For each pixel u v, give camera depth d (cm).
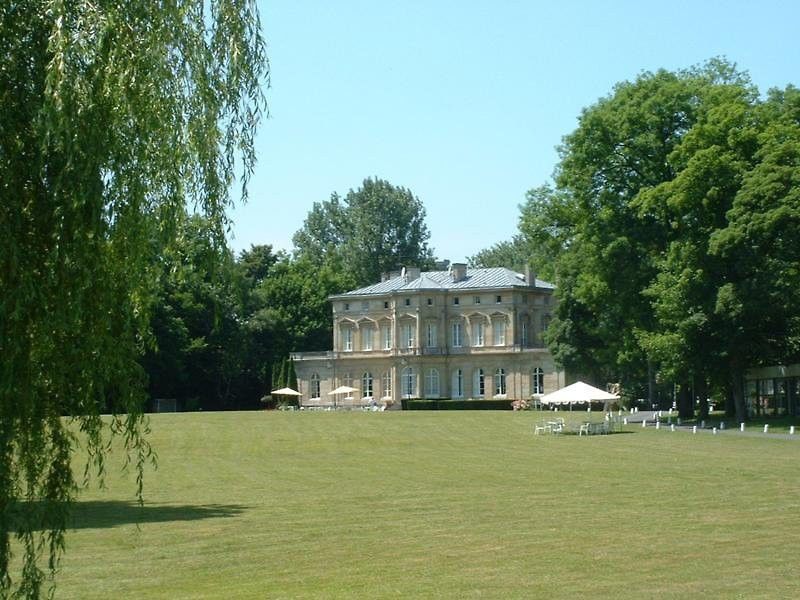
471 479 3644
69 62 1016
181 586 1792
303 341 12962
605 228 6919
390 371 11912
